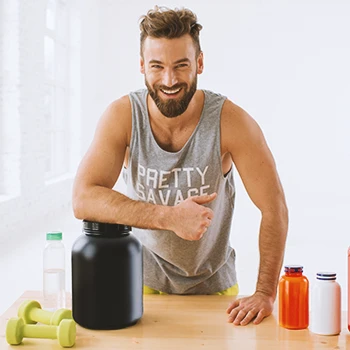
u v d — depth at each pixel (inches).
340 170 291.1
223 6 295.9
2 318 58.7
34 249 163.3
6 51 183.9
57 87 269.4
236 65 297.1
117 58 309.1
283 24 292.4
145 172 65.8
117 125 65.4
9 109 184.7
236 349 51.1
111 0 305.7
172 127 64.3
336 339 53.7
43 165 217.9
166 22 57.2
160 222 56.7
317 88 292.0
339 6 288.4
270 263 63.8
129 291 55.7
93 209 59.9
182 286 72.1
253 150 64.8
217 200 67.4
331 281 54.9
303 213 259.0
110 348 51.4
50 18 259.6
